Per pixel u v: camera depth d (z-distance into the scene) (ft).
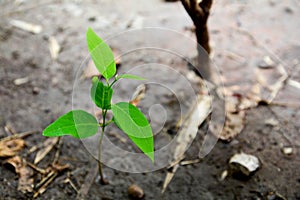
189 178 1.90
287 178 1.88
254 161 1.90
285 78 2.18
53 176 1.90
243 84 2.16
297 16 2.44
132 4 2.54
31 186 1.87
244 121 2.04
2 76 2.20
